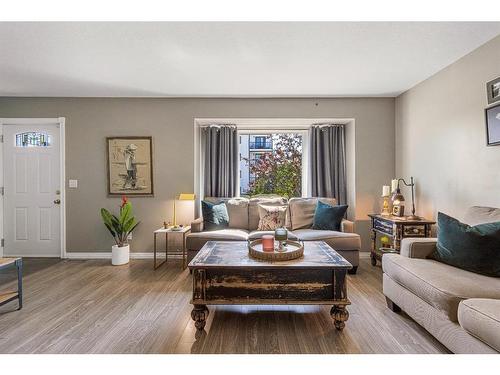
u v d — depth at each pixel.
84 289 2.78
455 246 1.96
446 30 2.22
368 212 3.98
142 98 3.96
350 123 4.10
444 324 1.63
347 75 3.15
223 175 4.22
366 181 3.99
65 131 3.93
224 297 2.00
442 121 3.01
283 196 4.41
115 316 2.20
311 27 2.16
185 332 1.96
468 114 2.64
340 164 4.19
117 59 2.72
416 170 3.49
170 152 3.98
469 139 2.64
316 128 4.21
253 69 2.97
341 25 2.13
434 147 3.15
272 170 4.54
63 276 3.18
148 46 2.46
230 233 3.38
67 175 3.95
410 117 3.61
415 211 3.52
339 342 1.82
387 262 2.26
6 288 2.83
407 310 2.00
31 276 3.18
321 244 2.62
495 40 2.33
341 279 1.97
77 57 2.67
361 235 3.98
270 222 3.72
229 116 3.97
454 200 2.85
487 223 1.98
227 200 4.03
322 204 3.75
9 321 2.12
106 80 3.29
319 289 1.99
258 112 3.98
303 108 3.98
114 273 3.29
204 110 3.98
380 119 3.98
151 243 3.98
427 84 3.25
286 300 1.99
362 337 1.88
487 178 2.45
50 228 4.00
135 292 2.71
